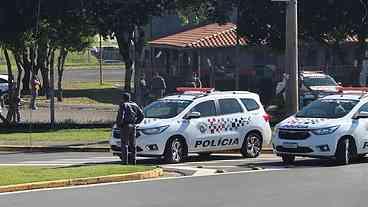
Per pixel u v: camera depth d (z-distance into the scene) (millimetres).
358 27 60594
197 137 36344
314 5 58656
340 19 59562
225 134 37500
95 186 26906
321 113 35406
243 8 59688
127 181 28328
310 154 33500
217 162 36125
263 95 74750
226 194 24219
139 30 56844
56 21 55688
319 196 23531
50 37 58062
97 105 80438
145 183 27594
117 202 22734
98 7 54219
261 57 88312
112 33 57469
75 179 27484
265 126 39469
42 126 56375
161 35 106000
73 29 56438
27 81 91812
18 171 29922
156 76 63875
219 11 58938
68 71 152000
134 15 54656
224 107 37812
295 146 33812
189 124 36062
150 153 34875
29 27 55000
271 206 21594
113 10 54469
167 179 28828
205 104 37094
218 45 88125
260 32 60812
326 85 61156
